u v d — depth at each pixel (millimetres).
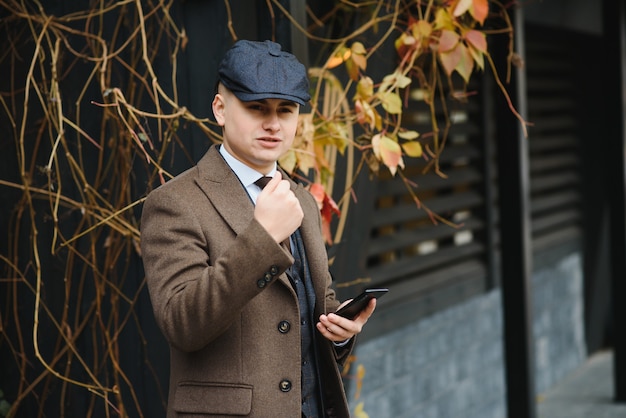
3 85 4230
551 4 7895
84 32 4012
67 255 4137
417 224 7035
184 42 3785
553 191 9570
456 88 7062
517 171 5973
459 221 7449
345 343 3021
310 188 3818
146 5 3896
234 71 2729
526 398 6133
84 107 4051
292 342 2768
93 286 4090
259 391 2715
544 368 8852
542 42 8906
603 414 7898
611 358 9930
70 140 4086
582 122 9852
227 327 2615
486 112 7570
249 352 2729
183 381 2764
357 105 3924
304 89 2781
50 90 3980
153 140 3891
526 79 8672
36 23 4125
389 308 6375
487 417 7742
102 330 4062
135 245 3932
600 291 10023
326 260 3002
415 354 6695
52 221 4172
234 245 2559
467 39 4098
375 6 4426
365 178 4656
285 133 2801
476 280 7605
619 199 7914
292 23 3764
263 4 3836
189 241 2682
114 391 3814
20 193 4230
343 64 4371
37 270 4016
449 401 7141
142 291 3990
